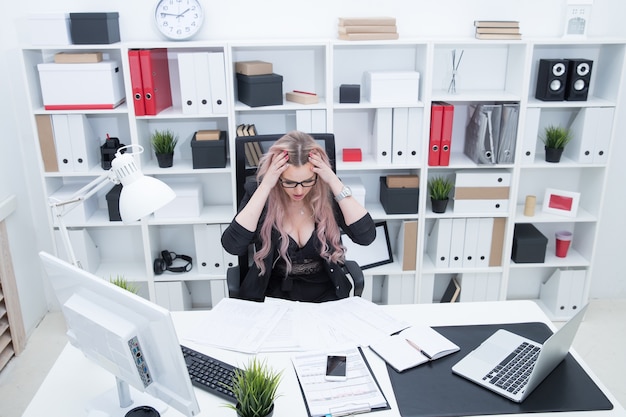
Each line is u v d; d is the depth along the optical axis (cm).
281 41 305
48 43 298
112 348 148
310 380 175
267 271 242
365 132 349
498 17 329
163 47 306
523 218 344
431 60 308
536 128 325
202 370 178
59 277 159
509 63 333
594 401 169
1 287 311
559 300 360
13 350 324
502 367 182
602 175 337
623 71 315
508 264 350
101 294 148
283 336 197
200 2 320
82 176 348
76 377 179
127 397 165
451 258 351
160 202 167
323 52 332
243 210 235
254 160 290
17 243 331
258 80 306
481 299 362
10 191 322
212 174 353
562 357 185
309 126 317
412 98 319
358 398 167
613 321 356
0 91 313
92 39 297
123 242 365
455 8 327
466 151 349
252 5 323
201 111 314
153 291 346
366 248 352
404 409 165
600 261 377
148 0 318
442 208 339
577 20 316
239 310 212
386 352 189
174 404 148
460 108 346
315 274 250
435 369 183
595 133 325
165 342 137
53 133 314
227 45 301
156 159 347
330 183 238
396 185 334
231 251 238
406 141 325
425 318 212
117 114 337
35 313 353
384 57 336
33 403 168
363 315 210
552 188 365
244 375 162
